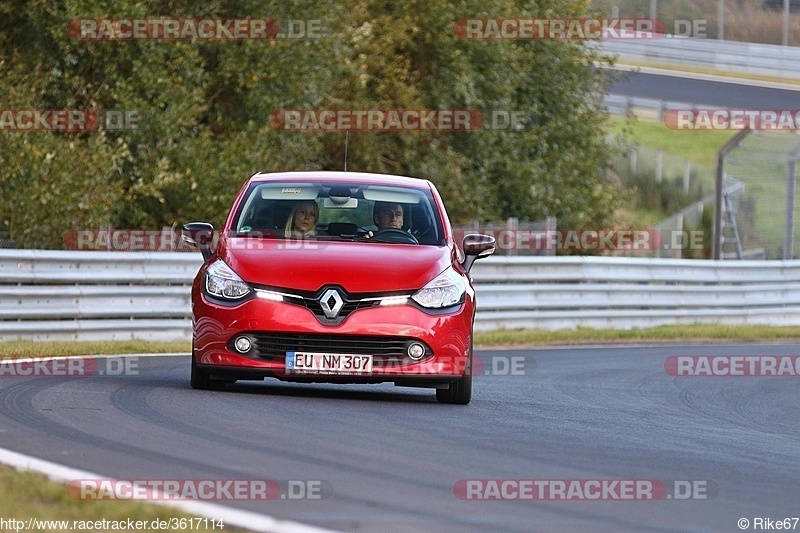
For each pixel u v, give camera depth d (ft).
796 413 111.65
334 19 246.88
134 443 69.41
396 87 265.34
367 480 61.82
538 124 305.32
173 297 166.20
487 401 103.14
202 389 97.09
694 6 506.89
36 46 219.20
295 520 51.67
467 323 95.45
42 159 195.42
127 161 218.38
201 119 238.89
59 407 83.30
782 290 254.88
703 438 88.43
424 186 109.70
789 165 283.18
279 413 84.69
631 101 408.87
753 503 62.59
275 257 94.68
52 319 154.40
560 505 58.70
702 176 407.23
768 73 478.59
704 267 240.32
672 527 55.26
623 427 91.35
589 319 216.54
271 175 109.09
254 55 231.91
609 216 310.24
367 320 91.61
